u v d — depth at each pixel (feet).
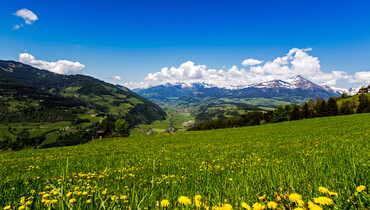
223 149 48.37
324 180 8.58
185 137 125.70
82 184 11.98
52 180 13.19
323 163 13.55
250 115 416.46
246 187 8.39
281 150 33.04
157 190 8.36
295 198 5.33
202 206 5.63
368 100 254.68
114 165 28.68
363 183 7.39
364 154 15.25
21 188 10.33
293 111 277.85
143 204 6.44
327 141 37.86
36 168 28.55
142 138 141.59
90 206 6.29
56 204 6.31
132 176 14.52
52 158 49.90
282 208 5.56
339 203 5.60
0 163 39.78
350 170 9.92
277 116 266.77
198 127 453.58
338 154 17.26
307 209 4.85
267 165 15.29
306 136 62.69
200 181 11.60
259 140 67.77
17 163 39.04
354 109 297.12
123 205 6.08
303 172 10.85
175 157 37.50
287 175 10.31
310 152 23.67
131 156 46.19
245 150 40.04
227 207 5.09
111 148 82.12
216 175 13.91
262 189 8.45
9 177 14.80
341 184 7.90
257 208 5.35
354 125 85.20
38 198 6.97
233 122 420.77
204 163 23.25
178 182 10.93
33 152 77.25
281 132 99.14
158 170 19.30
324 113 265.75
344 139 37.76
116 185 11.03
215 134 132.26
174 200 7.08
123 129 283.18
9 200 7.78
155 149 65.16
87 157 49.19
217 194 7.56
